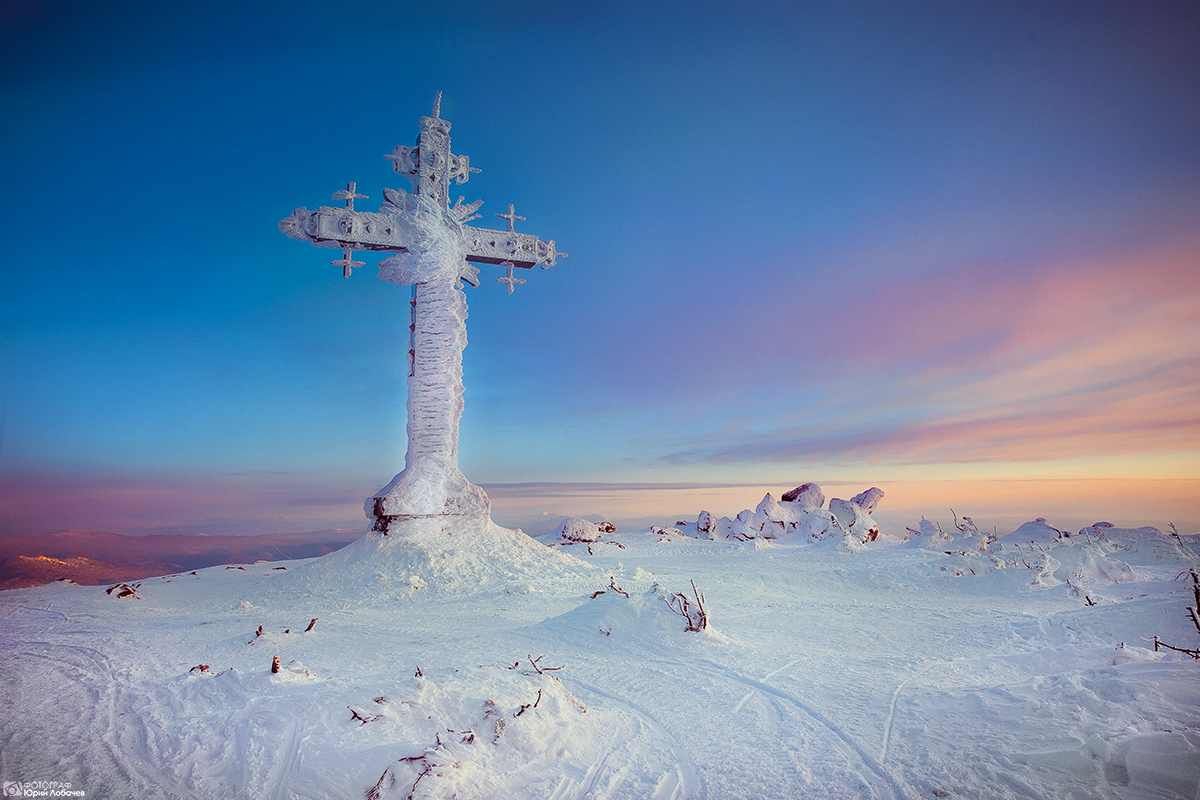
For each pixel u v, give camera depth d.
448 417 24.31
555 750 6.45
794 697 8.32
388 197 25.52
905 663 9.90
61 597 18.31
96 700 8.18
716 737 7.05
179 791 5.64
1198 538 22.06
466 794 5.45
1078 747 5.86
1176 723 6.02
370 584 19.48
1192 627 9.80
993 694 7.47
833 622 13.44
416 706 6.76
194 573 24.72
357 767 5.71
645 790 5.74
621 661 10.40
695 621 11.71
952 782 5.60
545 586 19.39
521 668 8.77
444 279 24.92
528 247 27.23
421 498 23.11
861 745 6.57
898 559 22.48
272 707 6.86
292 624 14.03
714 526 34.47
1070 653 9.23
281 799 5.40
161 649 11.19
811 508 33.28
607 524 36.66
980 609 14.66
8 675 9.51
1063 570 17.95
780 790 5.67
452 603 17.39
